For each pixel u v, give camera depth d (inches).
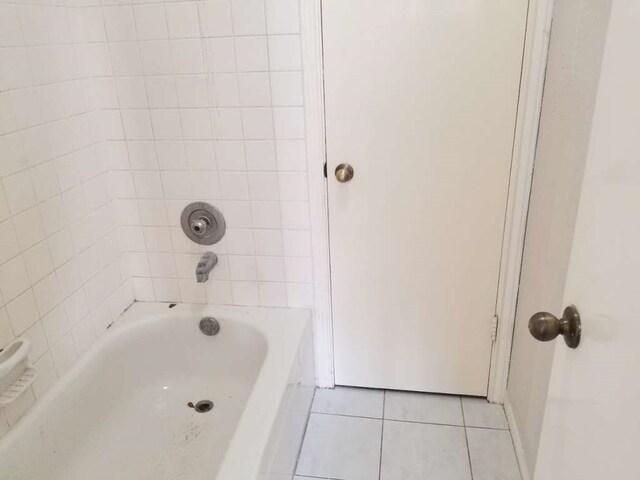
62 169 63.2
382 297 75.1
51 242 61.6
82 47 66.4
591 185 28.3
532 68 59.4
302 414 72.7
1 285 53.9
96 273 71.3
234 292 78.9
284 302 78.2
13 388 54.0
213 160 71.1
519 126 62.7
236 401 76.2
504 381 76.3
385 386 80.9
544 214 58.0
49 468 59.9
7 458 53.8
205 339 78.5
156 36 65.6
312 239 73.0
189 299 80.4
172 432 71.2
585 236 28.9
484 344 75.3
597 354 26.6
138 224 76.7
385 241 71.6
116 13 65.1
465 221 68.6
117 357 73.2
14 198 55.3
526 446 64.4
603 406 25.7
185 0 63.3
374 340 78.3
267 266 76.2
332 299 76.7
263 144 69.1
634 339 22.5
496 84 61.5
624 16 24.5
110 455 66.9
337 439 72.2
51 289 61.9
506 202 66.7
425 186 67.7
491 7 58.4
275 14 62.4
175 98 68.4
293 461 67.0
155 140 71.1
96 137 70.1
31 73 57.2
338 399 79.9
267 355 67.7
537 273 60.4
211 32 64.4
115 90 69.0
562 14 53.6
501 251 69.4
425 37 60.8
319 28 62.1
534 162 63.4
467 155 65.3
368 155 67.4
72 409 63.9
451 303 73.6
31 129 57.5
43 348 60.9
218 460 66.1
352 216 71.0
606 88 26.6
